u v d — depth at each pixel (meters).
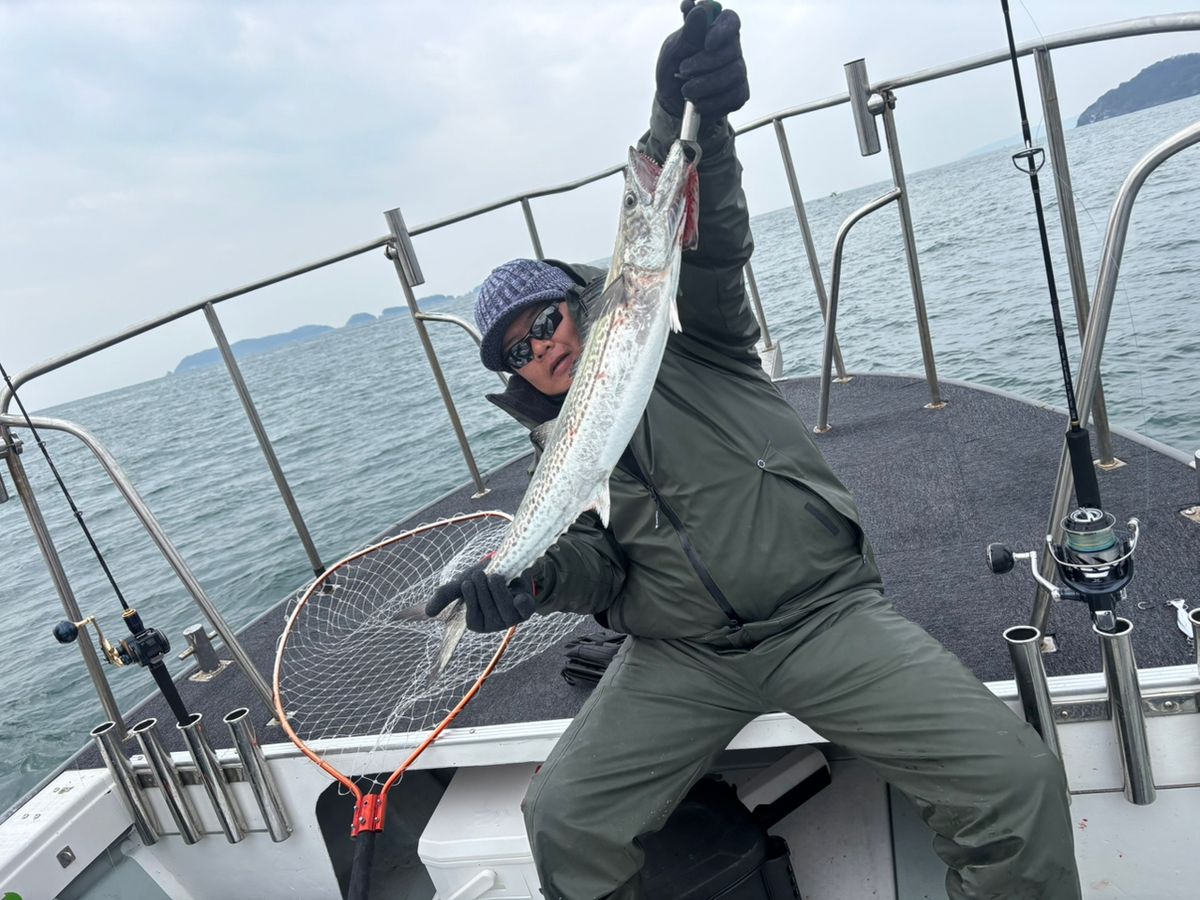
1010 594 2.70
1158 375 5.83
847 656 1.96
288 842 2.77
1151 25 2.41
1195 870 2.06
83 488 17.83
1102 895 2.14
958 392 4.72
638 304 1.75
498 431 12.25
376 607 3.78
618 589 2.29
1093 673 2.09
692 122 1.83
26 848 2.61
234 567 9.05
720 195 2.04
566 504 1.91
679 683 2.15
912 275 4.27
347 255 4.07
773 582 2.08
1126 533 1.87
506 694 2.83
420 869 2.89
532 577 2.12
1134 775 1.97
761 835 2.21
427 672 3.01
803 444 2.20
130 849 2.89
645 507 2.15
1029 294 9.30
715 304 2.18
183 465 17.50
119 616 8.63
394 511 9.52
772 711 2.12
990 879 1.71
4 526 15.98
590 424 1.83
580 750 2.09
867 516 3.54
